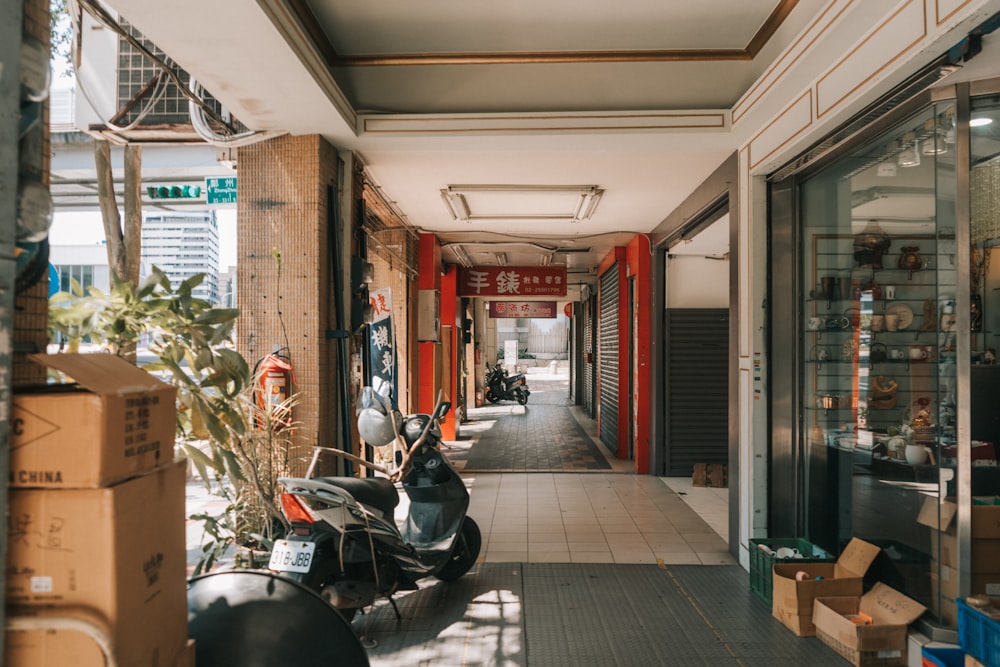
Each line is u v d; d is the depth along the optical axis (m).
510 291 9.97
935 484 2.68
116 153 6.47
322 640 1.69
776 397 3.74
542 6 3.26
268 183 3.87
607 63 3.82
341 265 4.10
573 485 6.36
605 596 3.42
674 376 6.91
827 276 3.52
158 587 1.29
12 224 1.12
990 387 2.47
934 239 2.68
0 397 1.10
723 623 3.06
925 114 2.67
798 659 2.69
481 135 3.91
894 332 2.98
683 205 5.61
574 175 4.86
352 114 3.81
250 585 1.75
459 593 3.47
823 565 3.19
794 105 3.20
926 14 2.20
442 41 3.62
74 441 1.13
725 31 3.52
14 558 1.12
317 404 3.78
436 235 7.56
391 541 2.89
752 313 3.77
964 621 2.34
